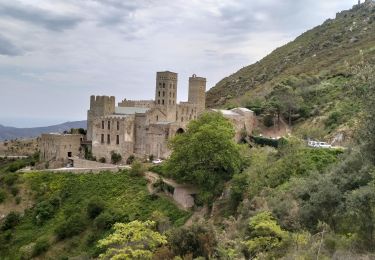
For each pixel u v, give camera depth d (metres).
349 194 41.66
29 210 105.81
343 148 82.38
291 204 53.69
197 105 150.12
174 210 89.88
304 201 49.22
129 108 137.50
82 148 134.00
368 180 43.12
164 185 97.31
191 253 44.06
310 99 144.62
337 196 44.50
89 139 136.75
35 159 141.25
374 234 39.38
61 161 129.38
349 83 41.69
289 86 155.50
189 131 101.25
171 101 136.12
